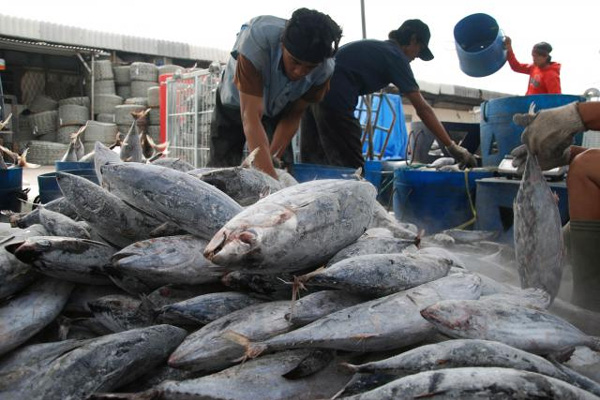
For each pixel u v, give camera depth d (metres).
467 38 6.63
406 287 1.50
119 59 16.98
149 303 1.58
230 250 1.35
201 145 8.28
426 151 6.35
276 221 1.42
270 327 1.41
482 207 4.00
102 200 1.73
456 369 1.16
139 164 1.73
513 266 2.89
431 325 1.38
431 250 1.95
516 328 1.34
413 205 4.53
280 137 4.15
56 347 1.49
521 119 2.63
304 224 1.46
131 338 1.40
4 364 1.46
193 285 1.65
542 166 2.69
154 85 15.73
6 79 16.08
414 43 5.43
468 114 17.19
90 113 15.70
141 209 1.71
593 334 2.13
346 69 5.14
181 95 8.92
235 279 1.56
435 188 4.41
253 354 1.30
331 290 1.49
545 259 2.06
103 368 1.33
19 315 1.51
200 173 2.37
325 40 2.98
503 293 1.76
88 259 1.62
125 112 14.30
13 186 4.02
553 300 2.15
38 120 15.25
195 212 1.63
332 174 4.14
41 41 14.83
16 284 1.57
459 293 1.48
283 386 1.33
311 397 1.33
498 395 1.10
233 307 1.54
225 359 1.40
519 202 2.15
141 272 1.54
